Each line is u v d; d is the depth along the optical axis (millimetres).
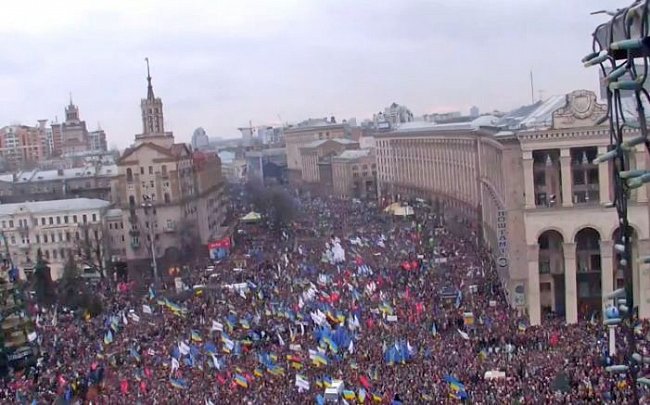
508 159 100938
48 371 84875
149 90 189500
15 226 177750
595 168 99875
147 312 109000
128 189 175750
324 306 94812
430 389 61125
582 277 100188
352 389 63094
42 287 130750
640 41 14719
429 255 134750
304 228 197875
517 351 73125
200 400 65062
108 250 173625
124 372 78812
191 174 189625
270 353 77812
